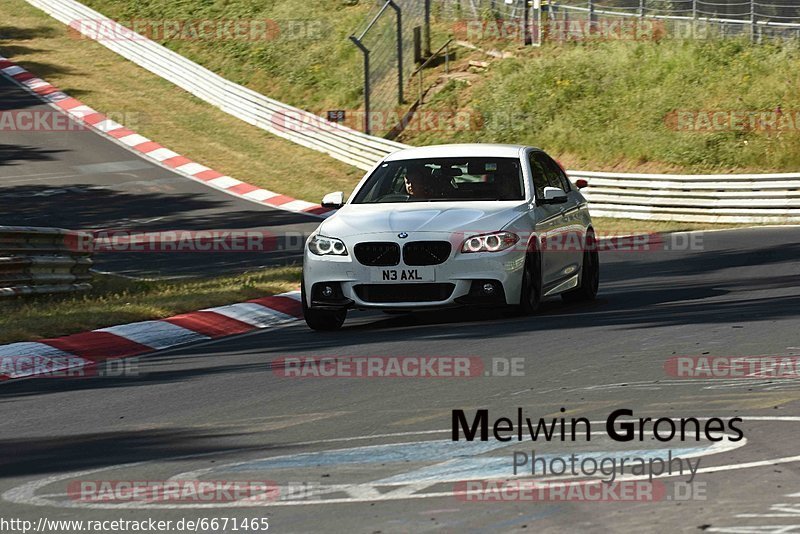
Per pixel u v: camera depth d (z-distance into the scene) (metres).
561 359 29.58
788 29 120.75
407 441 21.02
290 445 21.17
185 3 170.75
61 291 52.84
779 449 19.23
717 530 15.08
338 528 15.73
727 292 43.75
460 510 16.33
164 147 123.19
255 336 39.03
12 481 19.33
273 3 165.12
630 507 16.23
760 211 82.69
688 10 130.00
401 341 34.25
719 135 100.50
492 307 36.94
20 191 102.69
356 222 37.53
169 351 36.53
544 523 15.62
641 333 33.38
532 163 41.06
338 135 118.25
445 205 38.47
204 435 22.61
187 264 68.69
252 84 145.38
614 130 107.12
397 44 127.88
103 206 97.06
